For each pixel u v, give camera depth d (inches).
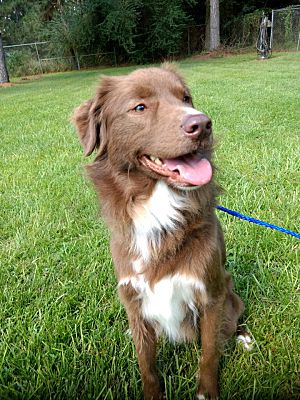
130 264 18.0
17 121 81.0
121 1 213.6
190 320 19.7
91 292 24.3
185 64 180.7
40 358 20.2
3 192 41.1
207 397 19.0
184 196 17.6
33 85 171.5
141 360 19.0
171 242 17.3
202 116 15.9
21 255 29.2
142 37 230.8
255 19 211.3
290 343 20.4
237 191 35.2
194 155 17.3
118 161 18.3
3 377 19.4
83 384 19.4
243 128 56.7
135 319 19.1
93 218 33.5
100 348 20.8
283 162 41.1
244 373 19.3
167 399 19.0
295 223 29.8
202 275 17.4
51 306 23.1
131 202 18.1
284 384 18.8
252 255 26.9
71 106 96.2
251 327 22.0
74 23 234.5
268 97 81.4
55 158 50.6
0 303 23.9
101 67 247.4
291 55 171.5
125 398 18.9
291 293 23.2
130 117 17.8
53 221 33.3
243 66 151.5
